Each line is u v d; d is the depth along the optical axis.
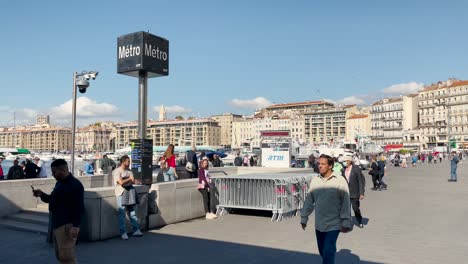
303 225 6.07
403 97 139.12
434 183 25.55
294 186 12.69
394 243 8.91
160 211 10.80
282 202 11.84
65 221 5.36
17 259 7.52
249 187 12.20
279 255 7.79
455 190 20.91
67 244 5.41
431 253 8.02
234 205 12.43
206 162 12.11
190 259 7.52
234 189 12.45
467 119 119.19
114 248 8.39
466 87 120.31
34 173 16.44
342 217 5.71
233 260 7.45
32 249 8.24
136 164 11.45
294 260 7.43
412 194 19.05
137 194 10.04
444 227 10.80
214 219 11.88
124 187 9.33
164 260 7.47
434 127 127.69
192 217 11.93
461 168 48.44
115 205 9.57
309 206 6.07
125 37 12.97
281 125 183.88
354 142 66.88
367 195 18.70
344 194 5.75
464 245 8.73
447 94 125.75
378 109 150.25
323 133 173.50
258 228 10.54
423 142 130.88
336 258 7.61
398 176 32.69
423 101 135.00
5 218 11.34
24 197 12.06
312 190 5.98
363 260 7.48
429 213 13.23
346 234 9.88
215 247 8.45
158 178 15.38
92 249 8.30
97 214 9.09
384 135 145.75
